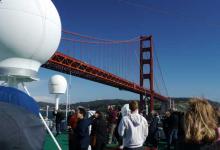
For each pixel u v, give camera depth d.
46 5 6.61
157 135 11.42
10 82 6.46
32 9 6.26
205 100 2.92
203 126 2.78
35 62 6.54
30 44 6.27
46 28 6.46
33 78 6.48
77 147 7.50
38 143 1.63
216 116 3.07
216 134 2.81
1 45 6.14
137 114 5.88
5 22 6.05
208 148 2.77
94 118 8.77
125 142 5.85
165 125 11.55
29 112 1.73
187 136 2.80
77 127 7.54
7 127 1.50
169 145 11.30
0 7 6.07
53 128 16.09
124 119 5.82
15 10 6.10
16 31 6.11
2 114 1.56
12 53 6.21
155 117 11.59
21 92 3.16
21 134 1.53
